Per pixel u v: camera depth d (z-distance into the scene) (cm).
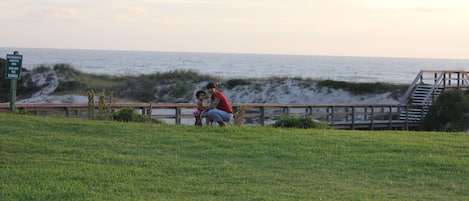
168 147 2025
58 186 1448
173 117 3703
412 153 2002
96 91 6862
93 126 2477
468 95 5378
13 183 1470
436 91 5688
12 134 2202
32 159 1756
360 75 16038
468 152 2045
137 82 7225
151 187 1471
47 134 2231
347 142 2198
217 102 2616
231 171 1677
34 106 3428
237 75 13938
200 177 1600
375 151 2030
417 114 5294
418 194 1473
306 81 7419
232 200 1372
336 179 1620
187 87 7056
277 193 1445
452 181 1627
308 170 1725
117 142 2097
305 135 2370
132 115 3019
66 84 6912
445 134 2603
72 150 1912
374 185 1562
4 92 6488
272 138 2253
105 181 1522
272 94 7100
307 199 1391
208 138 2211
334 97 6938
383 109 5281
